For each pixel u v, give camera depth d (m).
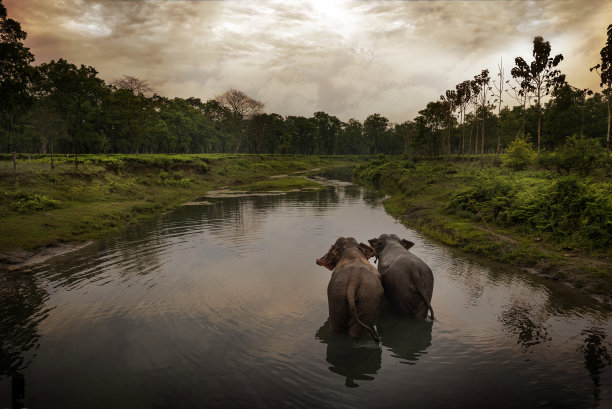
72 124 48.94
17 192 19.11
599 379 4.63
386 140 148.38
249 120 104.88
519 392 4.41
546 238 11.49
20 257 11.19
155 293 8.09
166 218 19.19
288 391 4.59
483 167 36.88
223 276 9.20
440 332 6.03
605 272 8.23
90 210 18.61
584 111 56.41
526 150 29.92
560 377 4.69
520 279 8.77
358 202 25.91
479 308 6.97
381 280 6.93
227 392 4.58
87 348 5.75
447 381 4.69
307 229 15.45
